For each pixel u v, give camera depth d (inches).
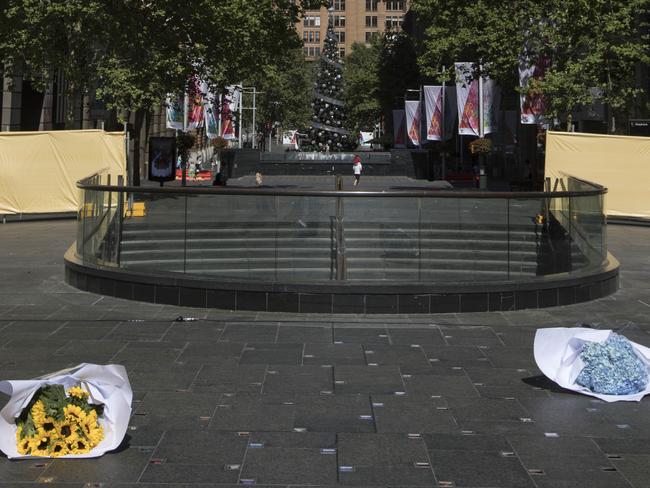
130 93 1040.2
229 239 426.9
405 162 2331.4
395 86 2923.2
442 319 394.0
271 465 196.4
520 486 184.9
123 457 201.0
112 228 459.8
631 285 500.4
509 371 291.7
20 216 931.3
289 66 1540.4
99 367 203.8
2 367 288.7
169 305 424.2
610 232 841.5
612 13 1116.5
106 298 441.1
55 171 927.0
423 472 192.7
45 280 499.2
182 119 1524.4
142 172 1871.3
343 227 420.2
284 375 282.5
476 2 1342.3
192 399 252.4
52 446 199.0
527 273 434.3
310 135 2635.3
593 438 218.4
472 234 422.6
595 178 932.6
